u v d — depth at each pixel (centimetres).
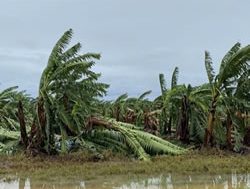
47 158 2459
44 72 2494
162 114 3338
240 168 2083
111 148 2656
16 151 2594
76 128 2622
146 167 2123
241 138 2909
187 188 1617
